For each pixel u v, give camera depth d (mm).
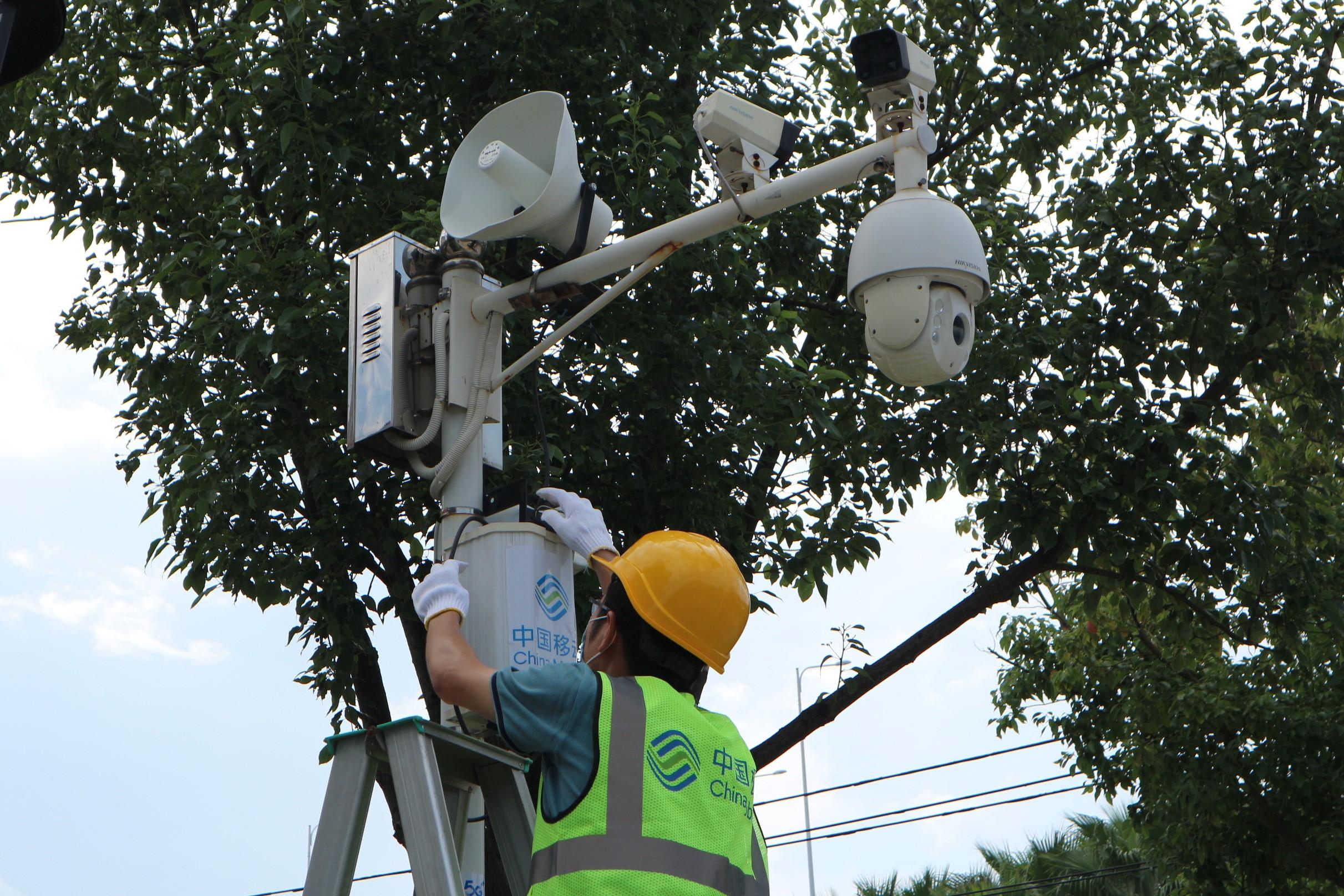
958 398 13250
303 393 10766
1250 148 13688
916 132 5707
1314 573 14250
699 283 12281
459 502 5719
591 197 5973
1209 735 19094
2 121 13031
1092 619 14836
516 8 11539
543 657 5266
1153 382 13461
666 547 3955
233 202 11047
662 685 3693
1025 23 15234
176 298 11195
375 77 11992
